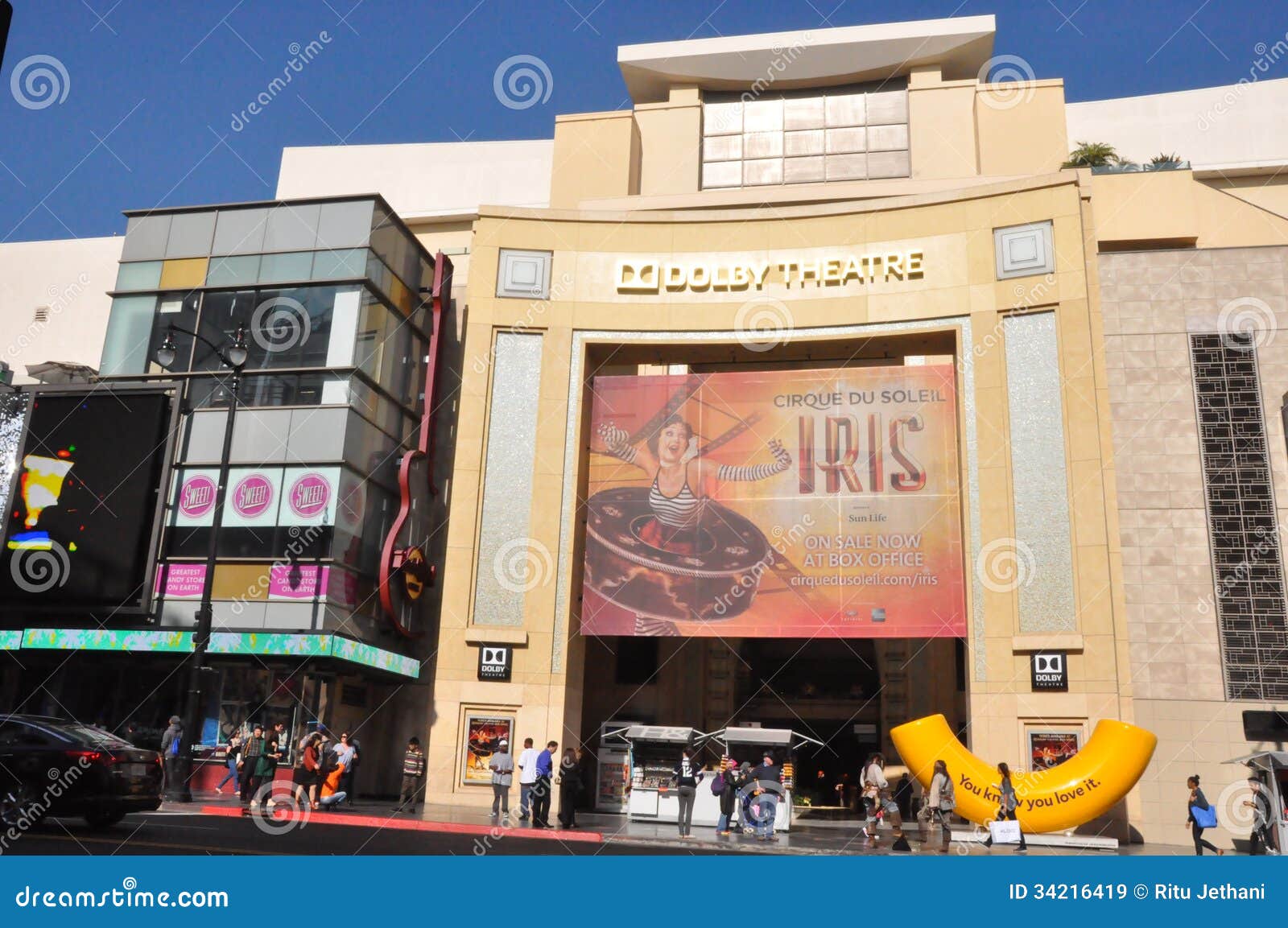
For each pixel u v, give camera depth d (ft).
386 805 95.71
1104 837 88.33
